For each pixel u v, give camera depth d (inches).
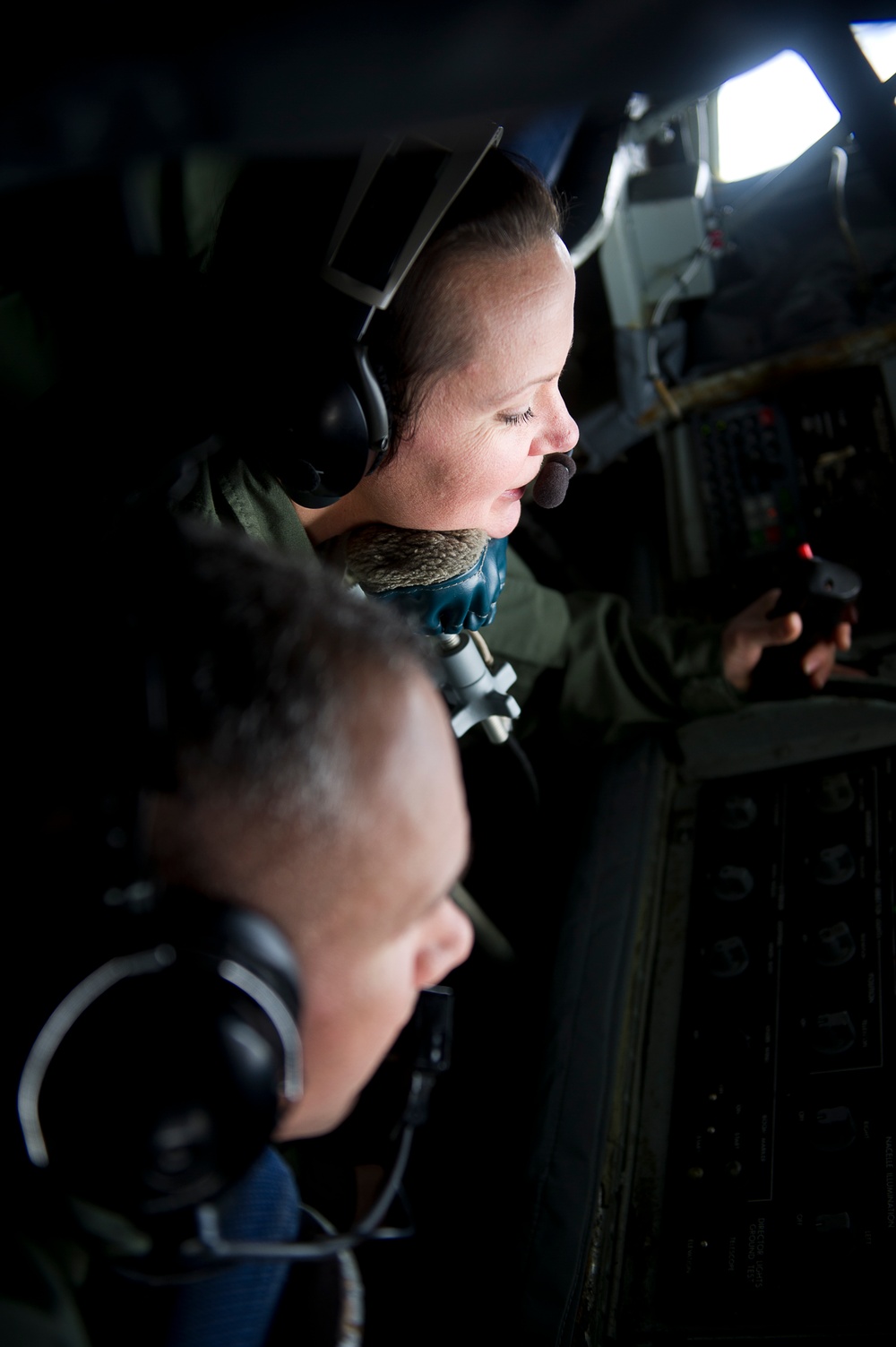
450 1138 46.7
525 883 54.2
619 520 69.9
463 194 27.3
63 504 28.1
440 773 16.0
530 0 10.3
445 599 36.6
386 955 17.1
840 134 59.2
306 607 15.8
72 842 14.6
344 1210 35.7
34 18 10.0
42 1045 14.3
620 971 42.9
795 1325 32.8
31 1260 18.1
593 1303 34.6
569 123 43.5
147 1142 14.2
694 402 64.7
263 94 10.8
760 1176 36.7
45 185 27.5
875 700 50.6
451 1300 41.2
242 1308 21.1
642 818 48.8
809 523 60.6
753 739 50.8
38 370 31.0
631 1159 39.0
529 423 32.2
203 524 18.6
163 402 29.7
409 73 10.7
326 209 26.7
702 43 11.3
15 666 16.0
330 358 28.0
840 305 62.5
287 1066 15.6
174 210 27.8
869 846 44.1
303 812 14.9
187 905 14.8
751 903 44.7
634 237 61.7
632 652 53.1
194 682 15.0
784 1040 39.8
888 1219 33.9
